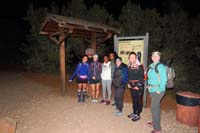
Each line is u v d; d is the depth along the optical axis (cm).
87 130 571
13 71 1572
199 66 1105
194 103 612
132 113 677
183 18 1216
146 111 731
